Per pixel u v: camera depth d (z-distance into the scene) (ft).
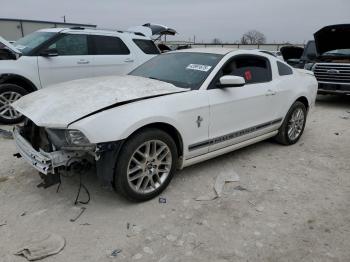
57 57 22.56
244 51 15.30
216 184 12.96
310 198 12.28
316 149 17.72
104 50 25.00
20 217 10.48
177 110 11.77
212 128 13.23
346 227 10.49
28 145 11.21
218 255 9.02
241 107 14.28
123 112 10.55
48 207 11.10
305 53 37.29
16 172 13.58
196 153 12.95
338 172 14.73
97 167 10.47
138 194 11.23
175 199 11.84
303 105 18.28
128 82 12.73
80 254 8.91
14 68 20.79
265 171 14.55
